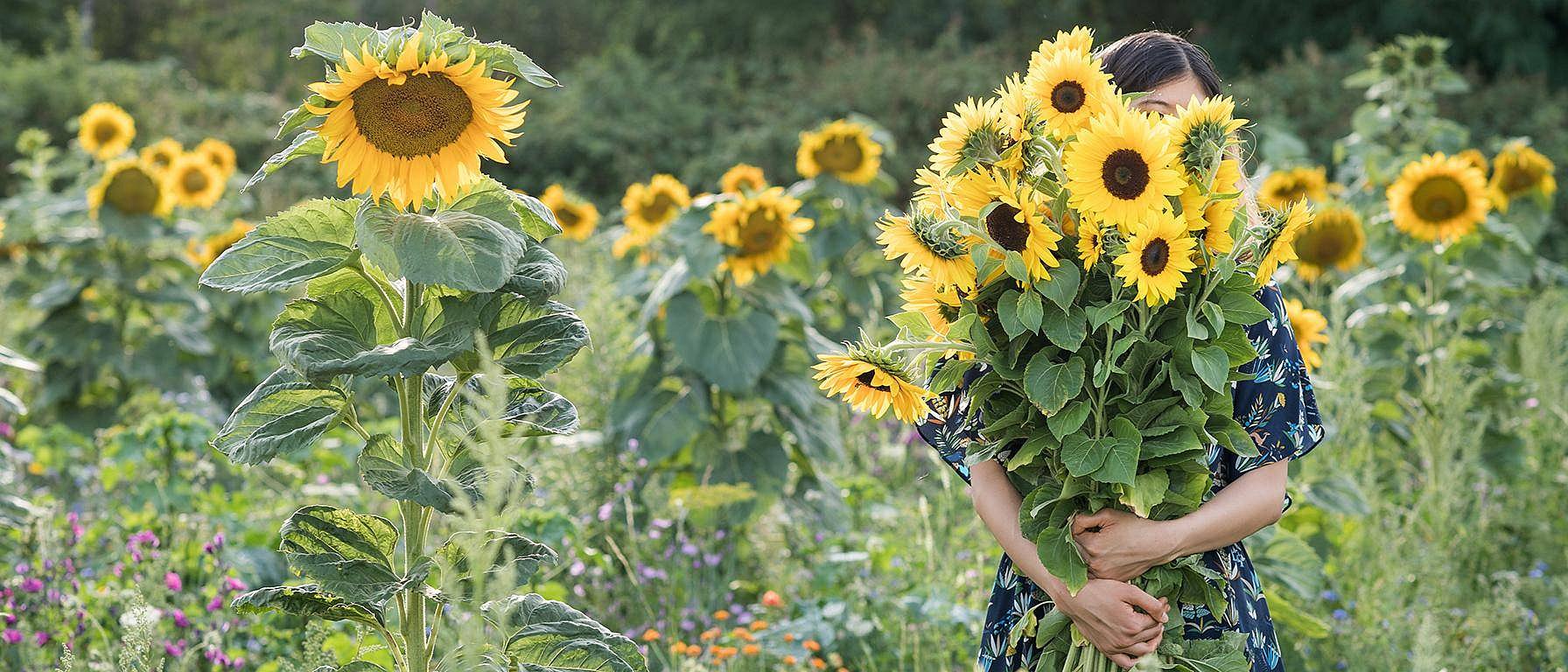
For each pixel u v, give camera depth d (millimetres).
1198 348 1868
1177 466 1926
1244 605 2053
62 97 14328
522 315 1828
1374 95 6062
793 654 3305
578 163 14586
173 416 4270
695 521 3986
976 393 1974
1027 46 15953
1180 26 16312
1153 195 1754
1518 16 14062
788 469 4484
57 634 2980
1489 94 12438
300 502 4461
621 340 4883
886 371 1915
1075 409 1884
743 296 4305
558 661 1874
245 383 6367
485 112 1668
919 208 1892
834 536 4273
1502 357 5371
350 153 1662
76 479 4875
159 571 3201
